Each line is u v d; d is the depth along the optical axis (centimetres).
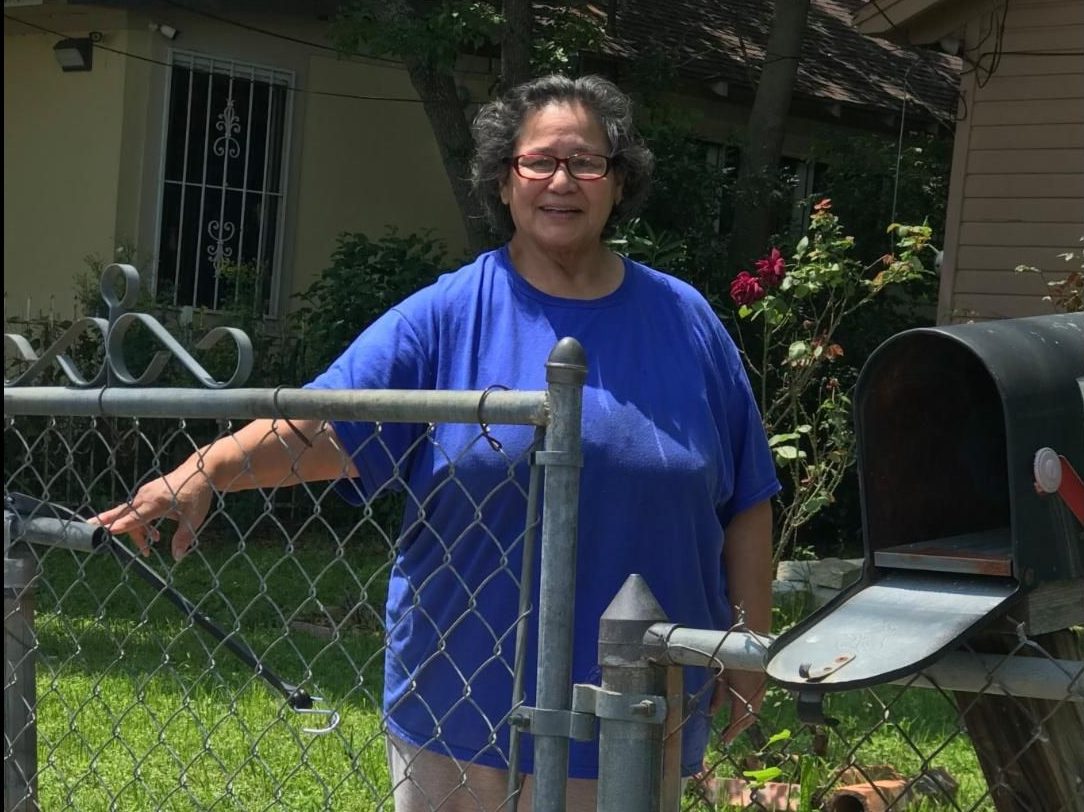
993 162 936
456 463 209
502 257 249
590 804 223
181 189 1131
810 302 763
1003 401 159
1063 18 904
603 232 263
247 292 1146
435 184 1257
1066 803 170
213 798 425
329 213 1203
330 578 789
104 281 233
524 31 1048
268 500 235
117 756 461
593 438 230
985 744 175
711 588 245
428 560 234
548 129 242
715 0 1470
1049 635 171
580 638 227
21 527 247
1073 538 164
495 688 225
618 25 1312
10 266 1179
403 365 238
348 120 1207
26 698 255
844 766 203
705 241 1099
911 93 1484
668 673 185
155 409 224
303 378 1032
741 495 257
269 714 509
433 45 1002
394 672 239
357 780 442
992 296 938
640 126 1142
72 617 638
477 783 227
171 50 1113
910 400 183
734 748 392
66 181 1141
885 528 177
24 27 1159
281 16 1161
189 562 805
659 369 240
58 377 968
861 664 156
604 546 228
